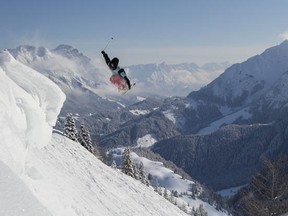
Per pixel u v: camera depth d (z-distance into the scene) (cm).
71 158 2395
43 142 757
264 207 2214
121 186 2458
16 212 329
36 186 637
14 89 713
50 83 873
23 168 596
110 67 1545
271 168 2259
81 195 1395
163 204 2647
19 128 646
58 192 820
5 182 361
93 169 2455
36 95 819
